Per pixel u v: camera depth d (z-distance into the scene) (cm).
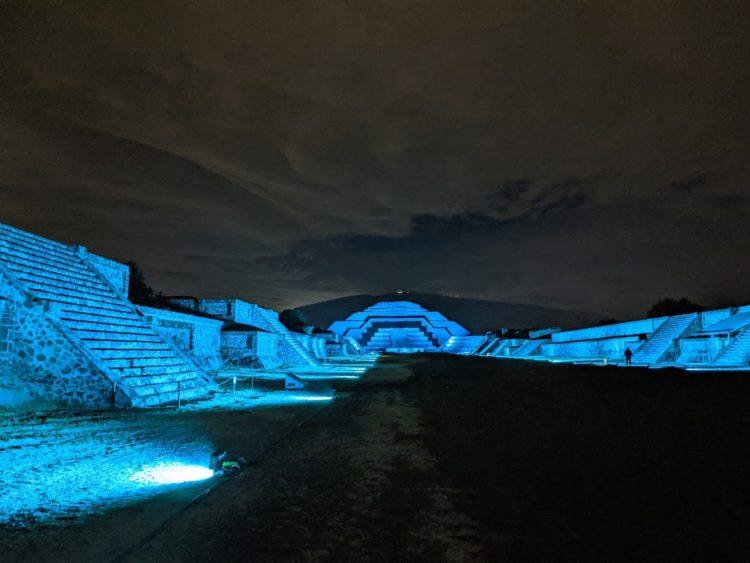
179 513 468
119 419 1098
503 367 2898
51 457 730
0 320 1227
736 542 372
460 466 641
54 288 1577
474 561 356
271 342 3569
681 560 347
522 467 624
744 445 679
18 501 514
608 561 350
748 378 1448
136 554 374
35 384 1250
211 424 1033
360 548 383
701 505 455
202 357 2850
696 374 1672
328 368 3409
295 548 384
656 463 606
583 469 599
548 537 397
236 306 3556
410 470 625
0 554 379
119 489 559
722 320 3153
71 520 454
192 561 361
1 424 1010
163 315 2309
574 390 1452
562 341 5662
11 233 1655
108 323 1614
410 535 409
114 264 2120
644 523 417
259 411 1239
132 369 1473
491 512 461
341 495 521
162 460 712
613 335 4481
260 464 666
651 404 1087
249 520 447
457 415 1109
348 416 1127
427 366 3391
